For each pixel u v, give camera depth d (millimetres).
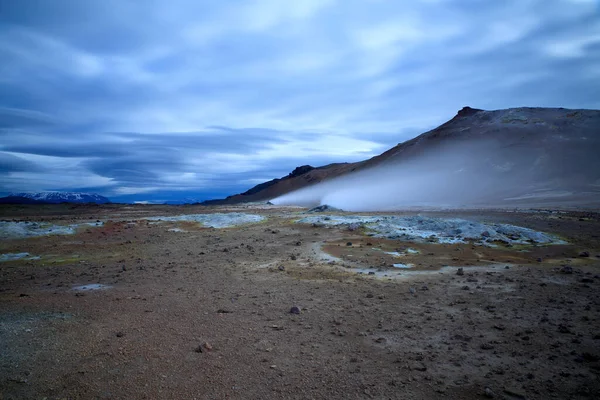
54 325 8188
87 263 16625
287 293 10930
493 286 11258
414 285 11617
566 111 105562
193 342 7254
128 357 6551
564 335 7363
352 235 22078
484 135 107062
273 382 5695
